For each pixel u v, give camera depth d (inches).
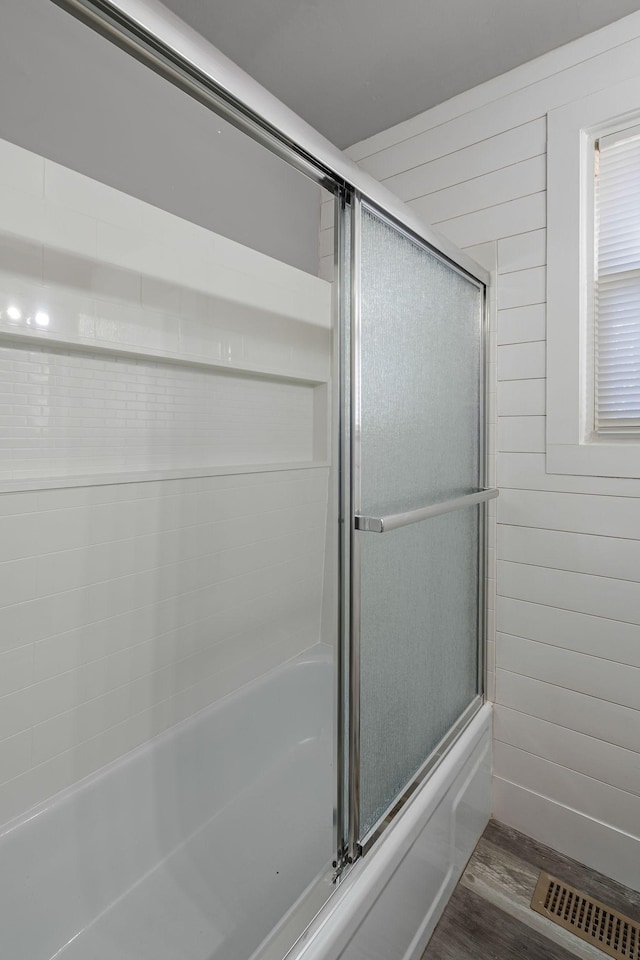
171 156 62.5
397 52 61.9
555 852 64.1
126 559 59.0
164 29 25.9
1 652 47.9
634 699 58.7
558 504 63.3
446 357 58.6
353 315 42.7
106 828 54.6
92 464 56.7
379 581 47.1
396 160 75.7
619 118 57.5
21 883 47.0
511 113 65.2
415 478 52.7
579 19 56.9
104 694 56.9
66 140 51.3
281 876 56.4
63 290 50.5
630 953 51.4
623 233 59.0
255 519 77.1
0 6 45.9
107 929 50.4
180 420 66.9
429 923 52.3
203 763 66.1
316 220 88.7
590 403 61.8
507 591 67.8
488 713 67.7
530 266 64.4
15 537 48.7
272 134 34.2
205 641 69.5
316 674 84.4
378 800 46.9
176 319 62.2
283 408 84.1
